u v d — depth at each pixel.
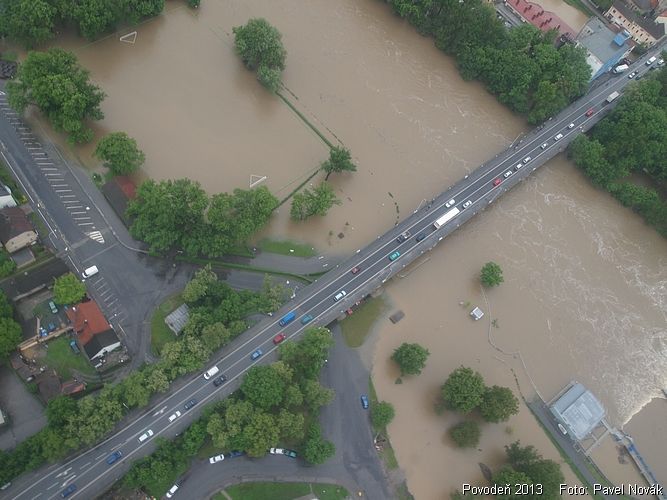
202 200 180.38
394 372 189.50
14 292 167.12
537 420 193.75
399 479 175.00
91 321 165.25
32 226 176.38
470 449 184.00
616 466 191.75
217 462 163.62
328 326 190.88
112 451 154.50
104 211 191.00
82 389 161.50
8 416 156.50
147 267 185.12
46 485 148.38
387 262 198.88
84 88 195.50
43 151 196.75
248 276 191.88
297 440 170.25
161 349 173.25
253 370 165.12
